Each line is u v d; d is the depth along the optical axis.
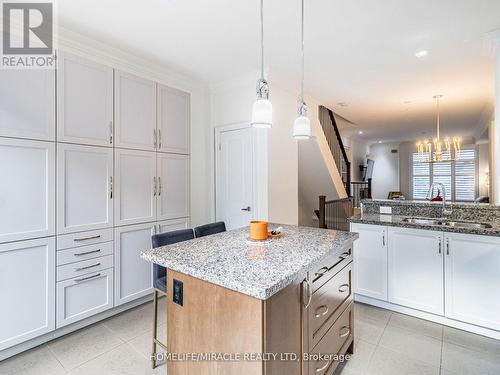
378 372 1.81
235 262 1.29
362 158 9.82
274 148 3.44
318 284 1.47
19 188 1.98
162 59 2.97
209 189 3.86
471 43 2.65
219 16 2.18
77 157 2.30
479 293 2.19
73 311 2.27
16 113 1.97
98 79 2.45
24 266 2.00
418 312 2.51
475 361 1.91
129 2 1.99
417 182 9.68
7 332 1.92
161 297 3.05
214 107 3.82
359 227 2.80
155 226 2.91
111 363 1.94
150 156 2.87
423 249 2.44
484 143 8.54
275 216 3.43
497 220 2.51
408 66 3.20
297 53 2.84
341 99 4.50
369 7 2.07
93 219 2.40
